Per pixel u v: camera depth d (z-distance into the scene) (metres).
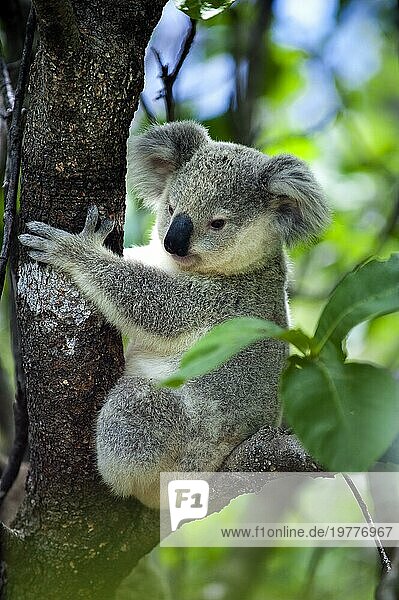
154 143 6.25
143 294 5.56
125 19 4.49
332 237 9.41
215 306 5.89
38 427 4.85
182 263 5.92
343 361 3.11
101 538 4.96
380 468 5.26
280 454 5.03
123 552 5.09
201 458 5.50
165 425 5.34
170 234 5.86
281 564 7.50
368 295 3.14
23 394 5.37
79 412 4.81
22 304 4.85
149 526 5.26
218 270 5.97
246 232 5.98
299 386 3.04
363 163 9.79
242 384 5.72
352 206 10.03
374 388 3.01
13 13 6.61
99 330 4.86
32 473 5.01
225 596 7.23
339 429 2.96
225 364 5.70
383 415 2.96
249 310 5.98
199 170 6.06
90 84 4.41
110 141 4.58
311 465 4.91
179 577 7.27
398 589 4.02
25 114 4.95
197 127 6.36
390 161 10.41
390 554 5.12
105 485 4.97
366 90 11.22
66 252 4.84
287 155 6.17
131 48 4.52
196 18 4.90
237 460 5.23
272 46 9.80
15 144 4.83
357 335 9.35
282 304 6.23
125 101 4.53
